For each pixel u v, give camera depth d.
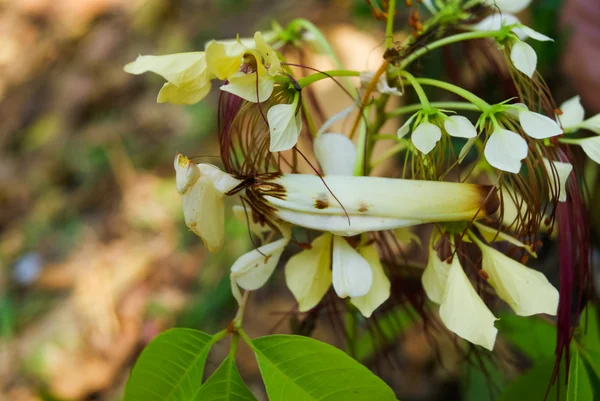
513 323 0.28
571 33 0.38
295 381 0.23
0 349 0.56
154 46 0.81
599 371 0.25
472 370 0.31
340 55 0.55
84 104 0.78
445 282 0.24
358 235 0.24
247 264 0.23
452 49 0.32
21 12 0.99
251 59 0.22
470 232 0.23
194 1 0.82
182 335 0.24
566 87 0.40
